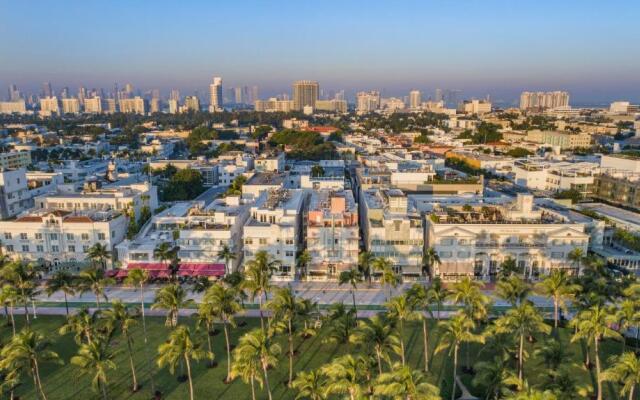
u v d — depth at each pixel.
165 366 97.75
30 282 109.19
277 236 139.50
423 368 95.69
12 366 77.50
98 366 77.31
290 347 94.94
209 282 121.00
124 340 108.00
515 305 96.06
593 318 82.75
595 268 113.56
